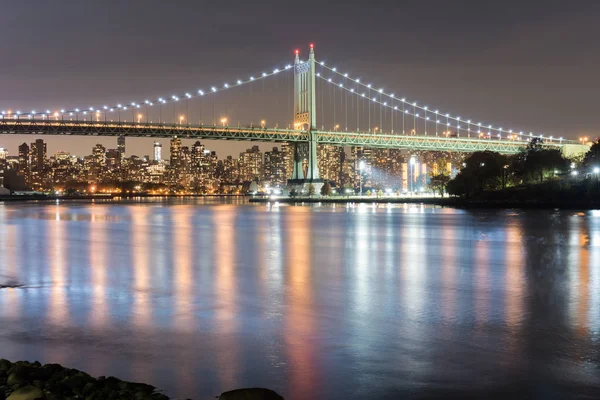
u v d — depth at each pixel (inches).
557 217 3531.0
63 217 4345.5
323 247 1946.4
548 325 802.2
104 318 850.1
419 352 676.7
